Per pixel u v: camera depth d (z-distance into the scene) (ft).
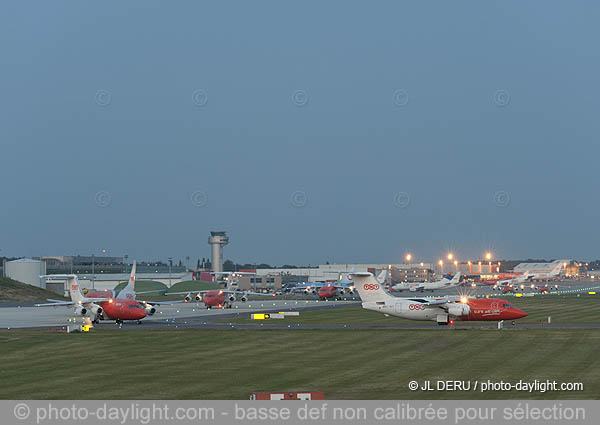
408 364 218.59
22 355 249.96
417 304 371.15
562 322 379.55
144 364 223.10
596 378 188.65
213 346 273.13
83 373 205.67
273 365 219.41
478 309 364.79
